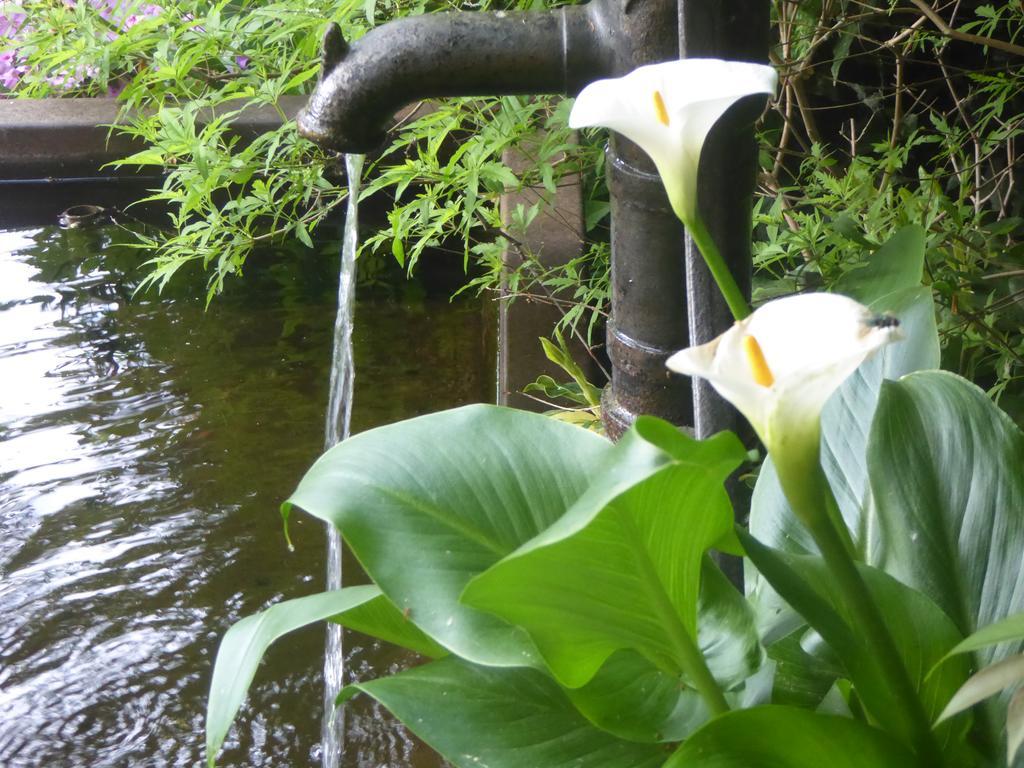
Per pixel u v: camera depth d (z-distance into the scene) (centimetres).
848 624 84
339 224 349
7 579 204
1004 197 247
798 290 182
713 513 75
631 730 82
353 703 173
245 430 248
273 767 163
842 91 286
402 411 249
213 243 251
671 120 70
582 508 65
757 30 115
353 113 128
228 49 239
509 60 124
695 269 113
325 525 218
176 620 194
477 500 85
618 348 143
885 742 75
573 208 255
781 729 74
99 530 217
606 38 122
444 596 81
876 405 106
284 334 289
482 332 284
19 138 365
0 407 257
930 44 274
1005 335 177
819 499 66
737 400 63
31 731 171
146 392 263
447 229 309
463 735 84
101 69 277
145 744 169
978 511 94
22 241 348
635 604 77
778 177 260
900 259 124
